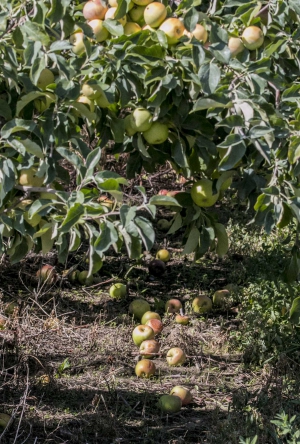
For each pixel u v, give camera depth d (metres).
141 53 2.80
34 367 5.43
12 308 6.31
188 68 2.80
